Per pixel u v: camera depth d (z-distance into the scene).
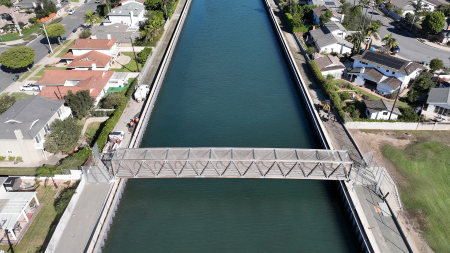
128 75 89.88
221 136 69.69
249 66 99.38
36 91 80.81
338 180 55.75
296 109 79.44
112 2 133.38
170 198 54.91
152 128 72.25
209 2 158.25
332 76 85.62
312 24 121.94
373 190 53.25
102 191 52.38
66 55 95.44
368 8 133.25
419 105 74.94
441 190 53.72
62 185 53.91
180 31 123.12
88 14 117.81
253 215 52.03
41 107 63.19
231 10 147.25
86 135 66.62
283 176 53.38
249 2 158.38
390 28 114.81
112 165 52.53
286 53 103.81
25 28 117.75
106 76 82.94
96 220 47.91
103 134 63.84
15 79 84.50
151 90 81.81
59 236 45.41
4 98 68.19
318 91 82.44
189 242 47.81
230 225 50.38
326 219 51.66
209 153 53.75
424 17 114.19
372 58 84.50
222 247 47.06
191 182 58.00
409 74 77.62
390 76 81.06
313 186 57.50
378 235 46.25
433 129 68.44
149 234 49.00
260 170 53.47
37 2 126.88
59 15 131.88
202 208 53.09
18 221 47.81
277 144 67.62
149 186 57.09
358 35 96.19
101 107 75.38
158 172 53.34
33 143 57.41
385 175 56.47
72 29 119.12
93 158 56.09
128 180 58.00
